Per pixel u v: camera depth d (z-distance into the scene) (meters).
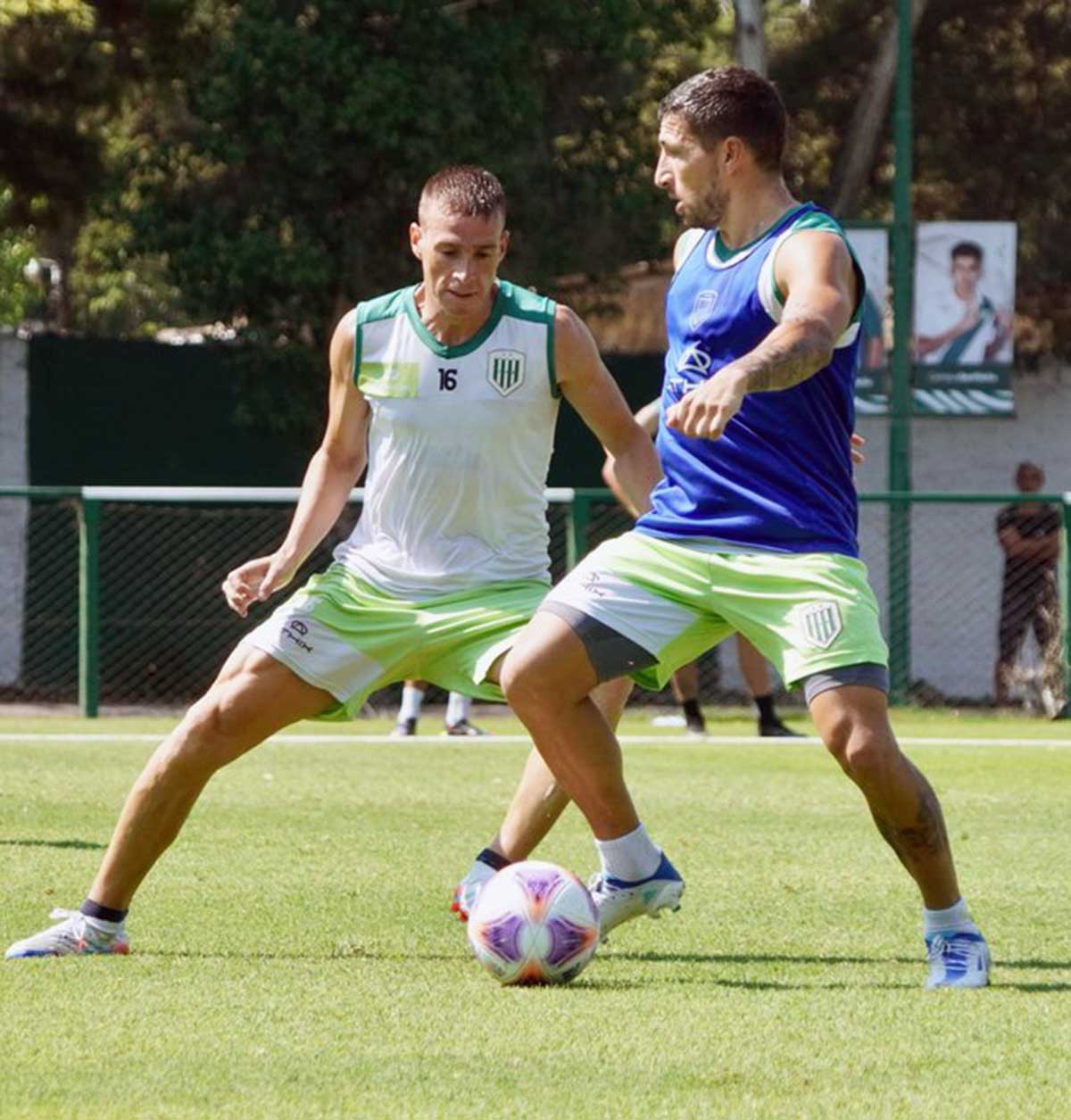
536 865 18.02
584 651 18.00
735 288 17.50
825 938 20.61
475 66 65.25
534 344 18.86
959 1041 15.44
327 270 64.00
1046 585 58.91
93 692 55.81
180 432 64.81
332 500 19.44
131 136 78.50
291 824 30.19
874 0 82.25
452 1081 14.00
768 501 17.59
